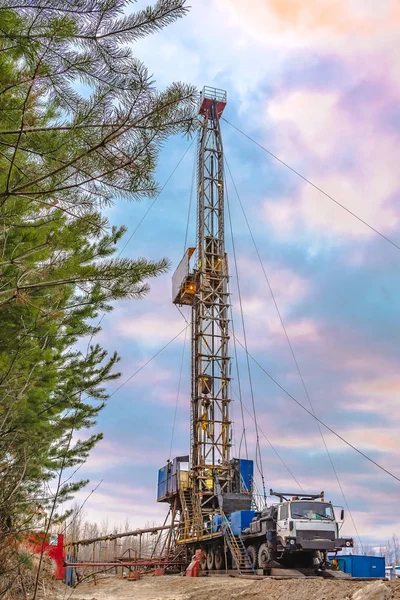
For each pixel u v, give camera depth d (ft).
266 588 51.29
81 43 15.66
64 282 20.92
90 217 20.54
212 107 172.65
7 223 22.54
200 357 144.25
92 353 39.27
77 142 17.08
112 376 39.32
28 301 20.71
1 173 18.85
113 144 17.19
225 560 91.40
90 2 14.93
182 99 16.62
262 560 78.02
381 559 77.25
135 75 16.10
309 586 45.93
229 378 143.13
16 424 24.98
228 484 128.77
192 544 114.93
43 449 27.76
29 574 33.12
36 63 15.60
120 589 74.64
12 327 26.86
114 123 16.63
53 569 54.39
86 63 15.78
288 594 46.24
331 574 70.59
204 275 151.84
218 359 145.38
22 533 24.04
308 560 77.10
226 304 150.51
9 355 26.94
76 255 23.90
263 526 78.84
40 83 16.40
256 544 82.84
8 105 16.65
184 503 128.16
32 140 17.13
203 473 131.85
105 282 22.09
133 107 16.46
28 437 24.31
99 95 16.29
